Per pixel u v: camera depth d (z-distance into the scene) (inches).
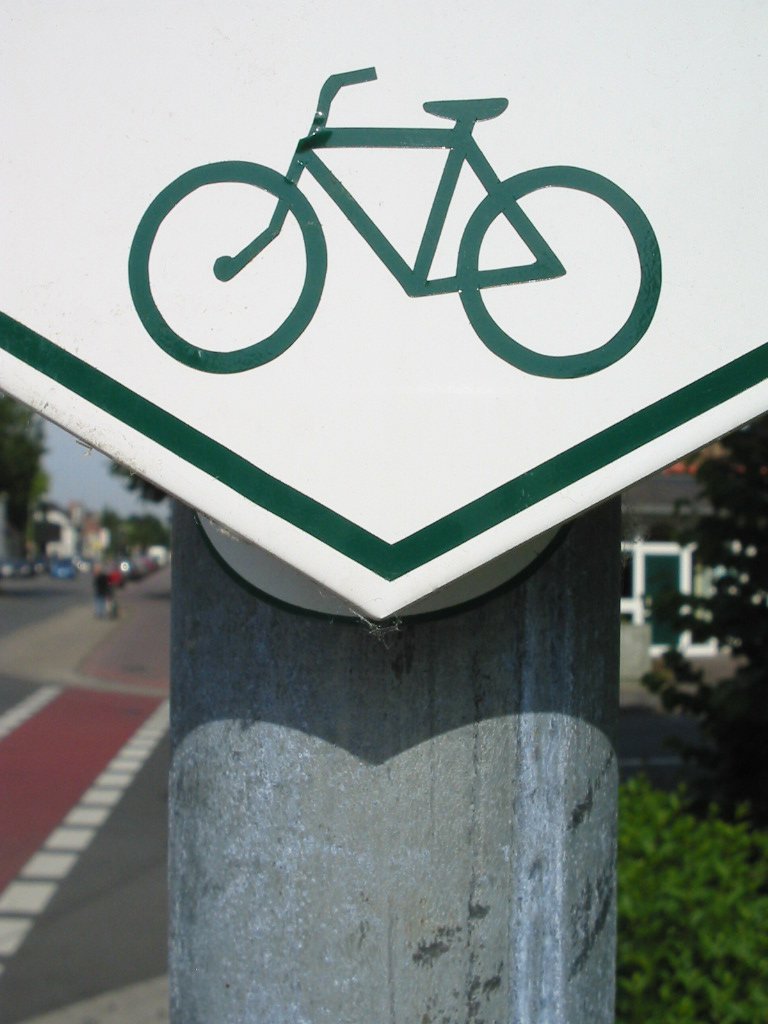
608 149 36.6
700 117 36.9
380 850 40.6
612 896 47.8
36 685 652.7
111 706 569.3
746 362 36.2
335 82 36.5
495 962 41.9
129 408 35.4
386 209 36.1
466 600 41.0
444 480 35.4
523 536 35.4
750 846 144.9
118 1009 192.7
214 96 36.3
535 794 42.3
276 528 35.1
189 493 35.1
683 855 127.9
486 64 36.8
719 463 183.8
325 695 40.8
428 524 35.3
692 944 114.7
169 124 36.2
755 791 187.5
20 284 35.6
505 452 35.5
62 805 343.0
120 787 369.1
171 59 36.4
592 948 45.1
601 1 37.0
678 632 194.2
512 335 35.9
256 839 41.5
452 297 35.9
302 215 35.9
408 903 40.7
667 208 36.5
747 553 187.3
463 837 41.2
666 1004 110.9
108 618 1230.3
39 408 35.3
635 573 684.1
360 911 40.7
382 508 35.3
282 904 41.2
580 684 43.7
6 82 36.1
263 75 36.4
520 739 42.0
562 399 35.7
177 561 44.4
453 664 40.9
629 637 643.5
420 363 35.6
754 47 37.0
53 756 425.4
